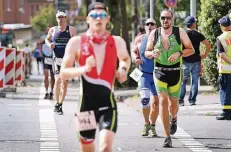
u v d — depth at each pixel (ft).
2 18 456.04
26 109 90.63
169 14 58.44
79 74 40.75
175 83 59.47
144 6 251.80
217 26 100.27
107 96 41.81
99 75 41.75
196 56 87.56
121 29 143.54
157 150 58.23
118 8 144.77
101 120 41.34
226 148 59.21
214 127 71.87
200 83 126.72
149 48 59.47
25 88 135.95
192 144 61.26
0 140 63.36
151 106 64.64
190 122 75.92
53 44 82.38
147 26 64.75
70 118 79.82
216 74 103.40
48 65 105.50
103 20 42.04
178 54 58.39
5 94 112.37
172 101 60.64
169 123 59.47
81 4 416.26
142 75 64.90
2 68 115.34
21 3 525.34
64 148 59.21
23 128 71.31
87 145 41.81
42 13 456.04
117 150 58.23
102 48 41.86
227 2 99.66
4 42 212.23
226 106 77.41
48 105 96.63
